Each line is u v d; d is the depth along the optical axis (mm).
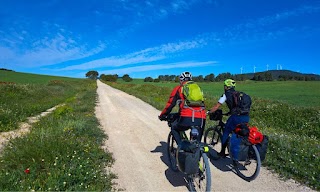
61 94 25188
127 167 5816
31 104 14961
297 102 29109
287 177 5188
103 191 4512
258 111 12445
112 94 30062
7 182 4340
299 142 6832
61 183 4387
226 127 5520
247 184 4949
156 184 4957
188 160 4254
